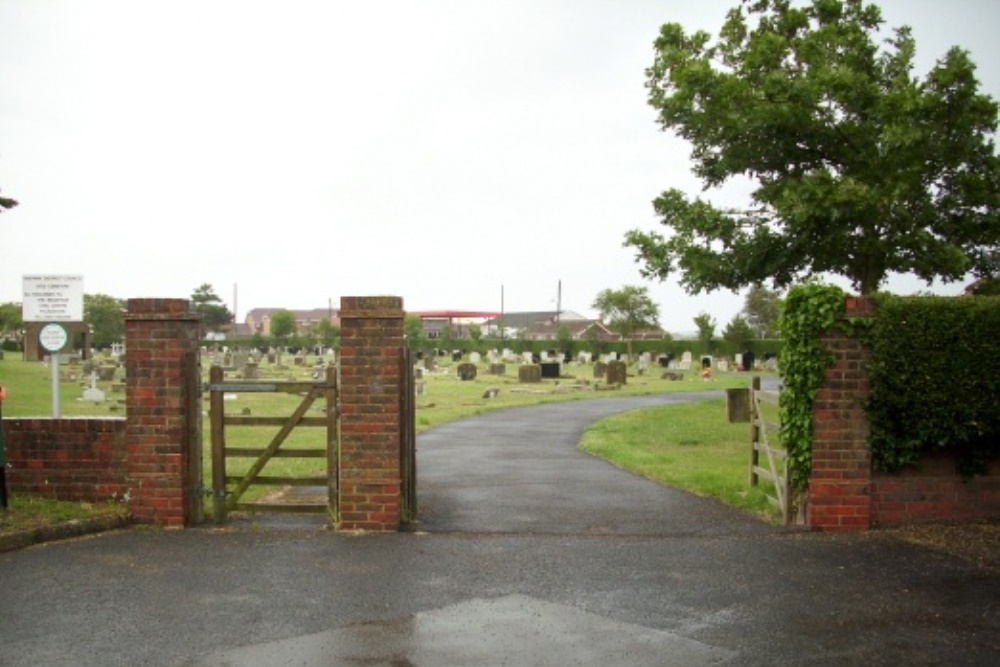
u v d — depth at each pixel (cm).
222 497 876
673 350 6669
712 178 1928
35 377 3316
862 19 1873
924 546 777
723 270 1806
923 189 1662
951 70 1550
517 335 10319
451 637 548
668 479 1183
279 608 604
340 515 848
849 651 525
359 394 846
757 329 8019
